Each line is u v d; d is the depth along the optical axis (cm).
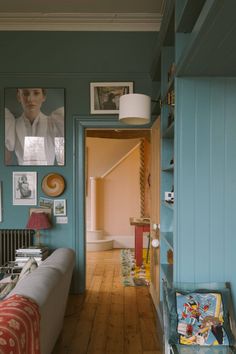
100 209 670
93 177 665
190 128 211
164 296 211
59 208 374
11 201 374
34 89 372
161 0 337
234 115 211
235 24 141
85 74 373
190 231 211
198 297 199
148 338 268
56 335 226
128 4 345
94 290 388
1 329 125
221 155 211
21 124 372
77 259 375
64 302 246
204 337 188
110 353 244
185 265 211
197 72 202
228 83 211
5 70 372
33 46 372
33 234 373
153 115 369
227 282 209
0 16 362
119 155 685
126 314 317
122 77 374
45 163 372
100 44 375
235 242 211
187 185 211
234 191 211
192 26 200
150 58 373
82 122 374
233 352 180
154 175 345
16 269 301
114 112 372
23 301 154
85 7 350
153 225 349
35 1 338
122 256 579
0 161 373
